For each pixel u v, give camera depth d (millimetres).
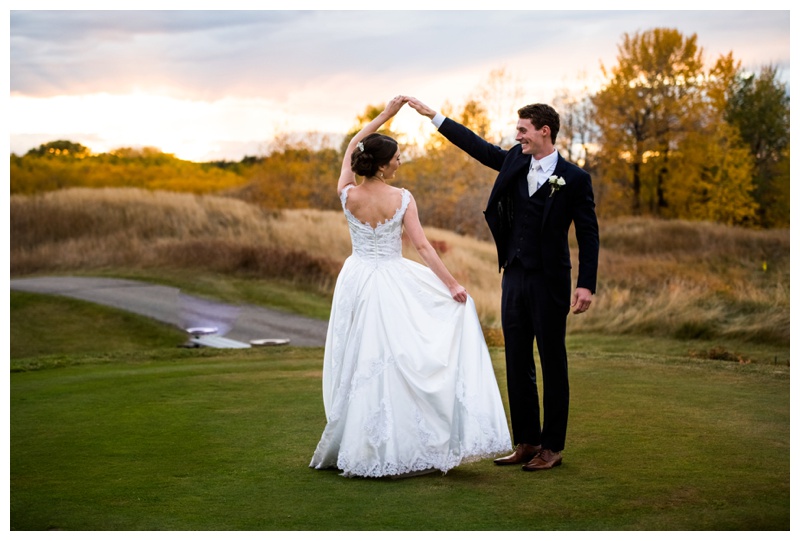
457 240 23750
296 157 31625
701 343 11469
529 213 4078
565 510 3242
